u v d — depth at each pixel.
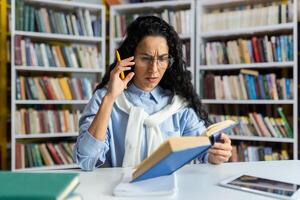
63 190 0.56
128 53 1.20
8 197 0.52
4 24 2.68
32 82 2.63
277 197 0.72
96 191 0.76
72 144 2.80
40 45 2.66
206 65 2.72
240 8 2.70
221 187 0.80
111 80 1.05
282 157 2.51
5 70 2.70
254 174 0.94
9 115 2.74
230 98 2.66
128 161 1.14
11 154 2.60
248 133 2.61
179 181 0.85
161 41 1.16
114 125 1.20
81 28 2.83
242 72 2.62
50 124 2.69
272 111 2.62
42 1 2.63
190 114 1.29
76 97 2.79
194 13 2.73
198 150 0.76
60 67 2.70
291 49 2.44
